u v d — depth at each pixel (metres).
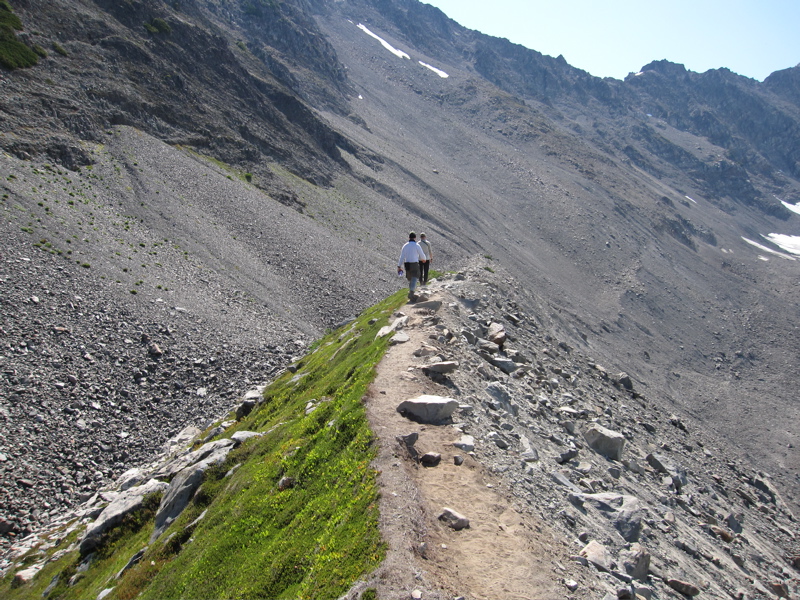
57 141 65.31
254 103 124.81
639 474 22.91
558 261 163.88
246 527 13.73
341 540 10.15
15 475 27.19
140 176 71.56
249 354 45.41
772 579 20.52
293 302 62.97
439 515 10.51
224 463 19.77
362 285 74.56
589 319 130.12
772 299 182.62
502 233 165.00
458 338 21.77
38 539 24.09
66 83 79.19
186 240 63.81
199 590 12.16
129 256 53.09
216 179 85.44
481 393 17.58
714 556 18.42
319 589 9.20
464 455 13.09
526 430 17.44
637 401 39.03
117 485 28.19
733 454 42.25
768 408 113.19
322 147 139.00
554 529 11.62
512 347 26.88
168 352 41.78
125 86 90.06
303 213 98.69
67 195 57.59
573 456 18.05
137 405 35.62
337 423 14.95
